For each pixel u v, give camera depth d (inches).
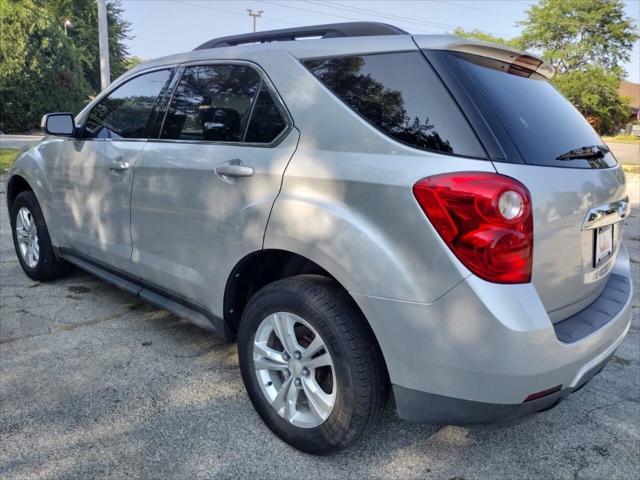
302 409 92.4
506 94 84.9
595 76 1769.2
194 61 114.7
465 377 72.9
